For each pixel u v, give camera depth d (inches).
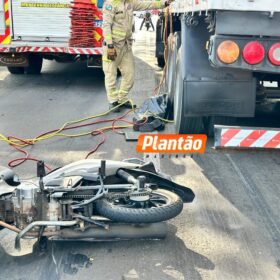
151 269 125.6
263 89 219.1
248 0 153.2
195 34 187.8
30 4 384.5
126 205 129.4
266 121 259.0
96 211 129.9
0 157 215.6
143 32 997.2
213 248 136.7
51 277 122.1
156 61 536.7
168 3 291.4
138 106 313.7
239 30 158.4
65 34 386.0
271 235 145.2
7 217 128.6
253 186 182.7
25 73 463.5
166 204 129.0
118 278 121.6
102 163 130.6
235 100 189.5
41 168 126.1
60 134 250.8
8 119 284.4
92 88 391.5
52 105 323.9
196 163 206.7
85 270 125.1
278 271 126.1
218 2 153.3
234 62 161.3
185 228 148.0
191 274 123.6
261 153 221.1
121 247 136.3
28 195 124.0
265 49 160.6
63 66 522.0
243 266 128.0
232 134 159.5
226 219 154.9
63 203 126.0
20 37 391.2
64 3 380.2
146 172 139.3
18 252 134.0
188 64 189.5
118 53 298.5
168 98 270.7
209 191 177.0
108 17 289.4
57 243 138.2
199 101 190.9
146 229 131.9
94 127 266.7
